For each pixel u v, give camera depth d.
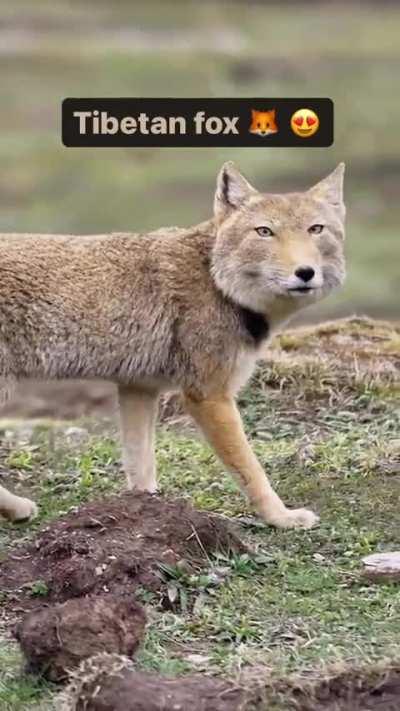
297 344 19.69
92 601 11.01
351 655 10.98
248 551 13.25
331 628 11.68
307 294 14.40
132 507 13.08
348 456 15.97
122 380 14.88
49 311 14.36
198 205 52.62
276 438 17.16
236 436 14.48
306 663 10.88
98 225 50.09
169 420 18.48
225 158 60.12
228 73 74.62
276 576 12.85
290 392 18.22
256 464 14.40
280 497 15.09
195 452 16.67
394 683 10.28
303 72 75.88
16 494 15.64
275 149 60.66
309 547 13.62
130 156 60.94
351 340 19.86
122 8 93.75
